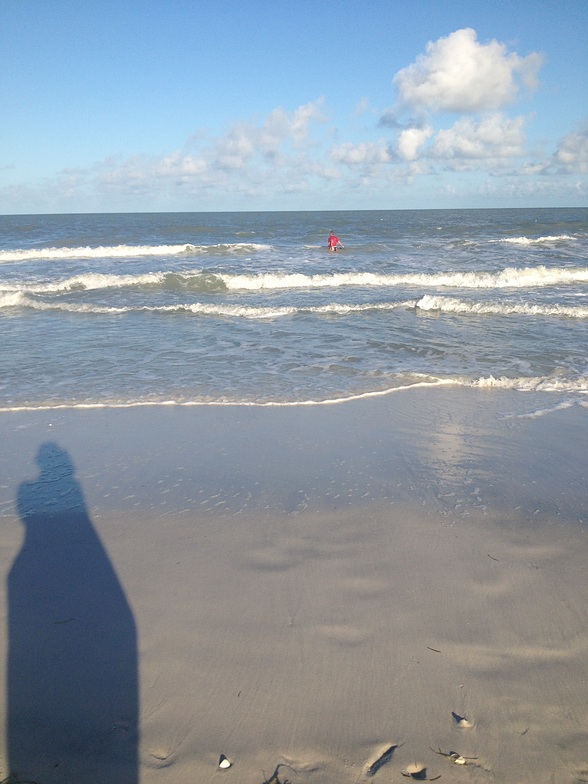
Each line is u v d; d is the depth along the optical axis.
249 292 15.81
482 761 2.27
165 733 2.41
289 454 5.33
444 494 4.53
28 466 5.14
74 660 2.82
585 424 5.98
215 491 4.62
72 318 12.21
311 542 3.87
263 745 2.34
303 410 6.52
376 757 2.29
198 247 27.30
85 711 2.52
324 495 4.54
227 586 3.39
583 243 27.42
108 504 4.45
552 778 2.20
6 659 2.84
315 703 2.54
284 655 2.82
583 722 2.43
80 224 67.31
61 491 4.66
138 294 15.50
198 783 2.19
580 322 11.16
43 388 7.38
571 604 3.20
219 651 2.86
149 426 6.08
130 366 8.38
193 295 15.33
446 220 69.44
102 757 2.30
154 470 5.03
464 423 6.07
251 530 4.04
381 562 3.62
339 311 12.57
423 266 19.89
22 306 13.55
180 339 10.10
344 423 6.11
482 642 2.90
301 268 19.88
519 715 2.47
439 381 7.50
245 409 6.57
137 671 2.74
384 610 3.15
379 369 8.10
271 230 46.03
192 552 3.77
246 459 5.23
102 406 6.71
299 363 8.46
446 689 2.60
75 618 3.14
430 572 3.51
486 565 3.58
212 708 2.52
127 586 3.42
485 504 4.36
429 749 2.32
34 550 3.83
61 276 18.64
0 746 2.36
